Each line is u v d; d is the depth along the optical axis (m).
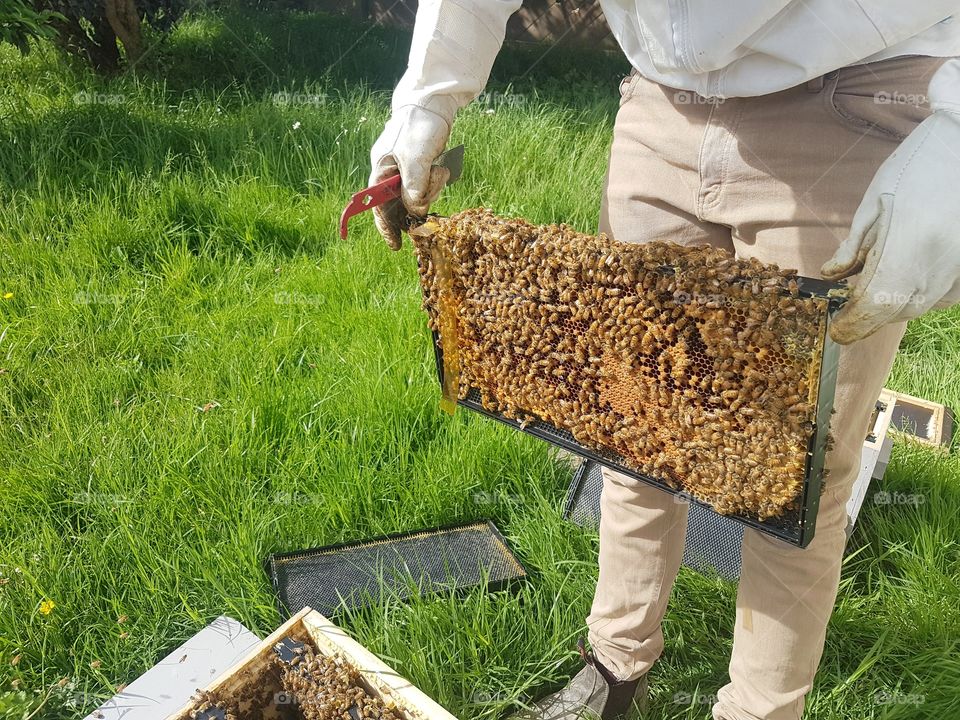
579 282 1.39
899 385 3.37
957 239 1.15
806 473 1.25
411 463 2.71
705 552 2.38
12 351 2.99
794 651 1.61
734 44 1.34
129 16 6.12
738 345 1.22
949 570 2.36
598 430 1.53
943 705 1.94
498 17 1.50
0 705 1.88
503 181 4.59
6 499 2.38
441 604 2.13
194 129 4.77
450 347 1.70
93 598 2.16
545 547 2.37
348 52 7.43
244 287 3.57
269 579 2.27
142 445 2.64
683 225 1.63
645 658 1.88
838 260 1.24
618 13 1.55
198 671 1.96
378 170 1.55
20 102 5.11
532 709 1.96
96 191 4.12
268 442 2.64
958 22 1.33
